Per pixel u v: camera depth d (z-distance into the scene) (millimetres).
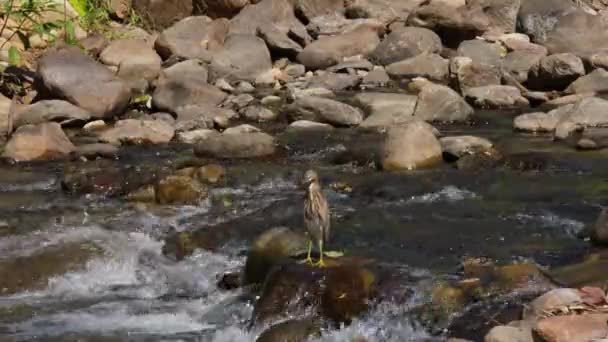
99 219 11836
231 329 9062
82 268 10648
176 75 18906
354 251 10156
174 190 12414
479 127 15945
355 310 8789
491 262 9648
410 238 10570
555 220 11039
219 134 15078
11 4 18594
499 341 7777
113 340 9047
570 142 14719
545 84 18375
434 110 16281
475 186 12484
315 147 14781
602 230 10094
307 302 8883
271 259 9758
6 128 16188
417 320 8648
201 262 10688
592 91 17688
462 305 8727
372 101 16969
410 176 12977
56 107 16438
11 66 17906
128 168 13586
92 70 17250
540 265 9586
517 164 13328
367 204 11969
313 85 18781
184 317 9555
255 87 19266
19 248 10945
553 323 7602
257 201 12328
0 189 13164
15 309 9852
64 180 13078
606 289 8602
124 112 17406
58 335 9188
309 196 9094
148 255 10867
